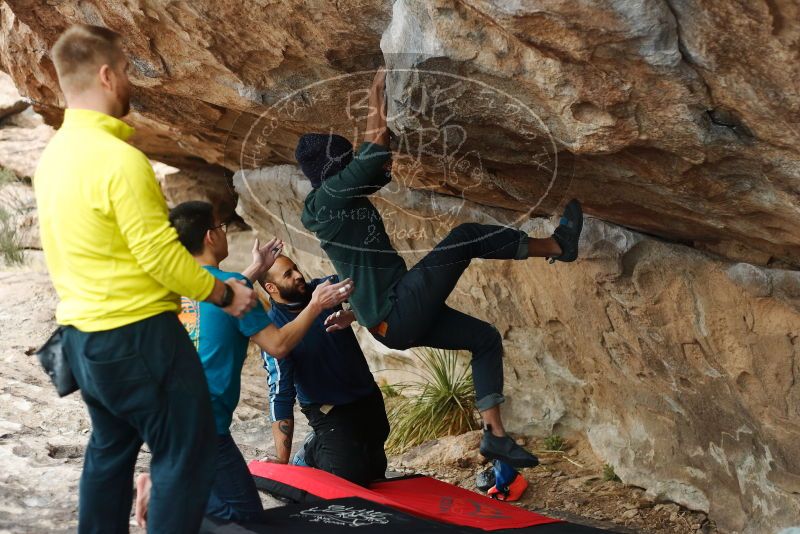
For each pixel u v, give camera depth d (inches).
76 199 98.4
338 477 164.9
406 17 114.0
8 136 489.1
